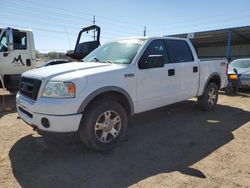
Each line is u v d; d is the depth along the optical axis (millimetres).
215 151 4086
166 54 5180
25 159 3736
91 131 3762
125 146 4250
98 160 3721
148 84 4633
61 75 3670
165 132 5000
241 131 5098
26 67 8586
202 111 6699
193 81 5832
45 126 3586
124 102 4359
